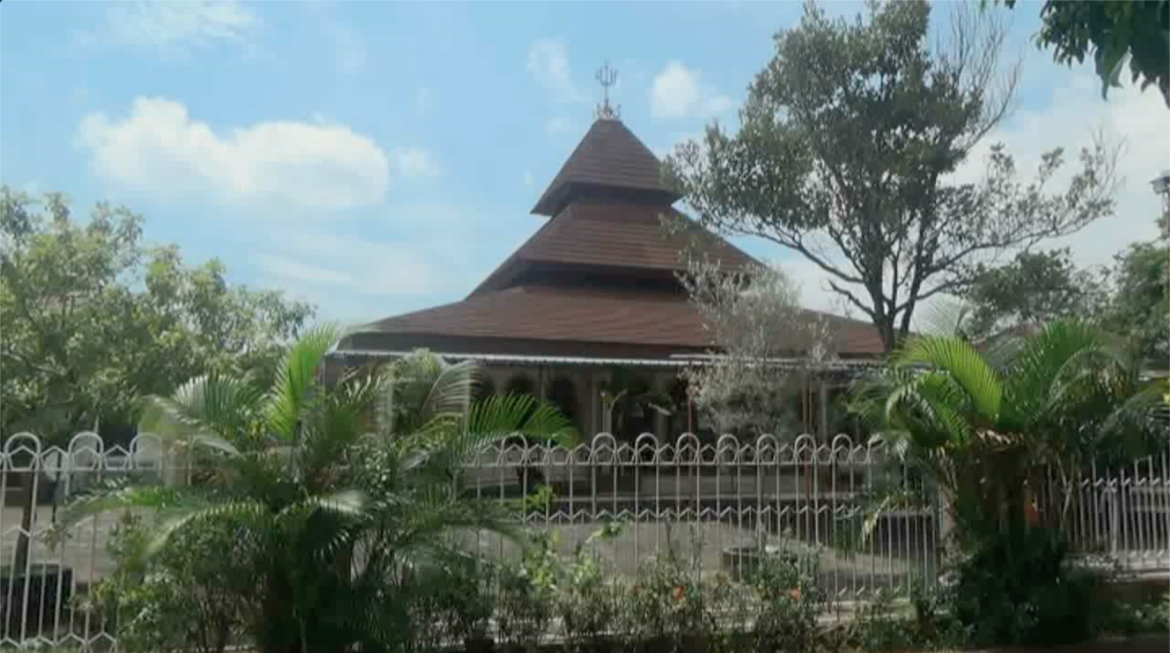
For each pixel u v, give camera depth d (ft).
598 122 93.40
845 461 28.81
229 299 35.55
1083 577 28.14
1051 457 28.02
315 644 20.26
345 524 20.18
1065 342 27.63
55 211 33.30
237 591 20.92
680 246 79.00
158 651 20.84
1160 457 32.53
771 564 26.17
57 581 22.26
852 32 53.21
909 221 53.26
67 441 31.45
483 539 23.16
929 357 28.07
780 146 52.85
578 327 68.08
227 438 21.16
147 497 19.76
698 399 50.80
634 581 25.11
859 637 26.94
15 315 31.68
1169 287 61.16
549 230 82.23
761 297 48.44
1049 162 52.70
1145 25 14.38
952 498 28.76
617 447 27.68
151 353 31.71
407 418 23.84
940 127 52.44
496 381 64.39
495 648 23.31
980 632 27.40
